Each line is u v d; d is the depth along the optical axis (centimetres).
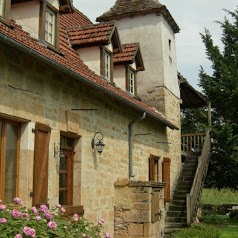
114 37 1141
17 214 452
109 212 966
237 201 2941
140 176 1198
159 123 1419
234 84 2111
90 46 1095
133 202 987
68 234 504
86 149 862
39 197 669
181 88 1902
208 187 2294
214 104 2202
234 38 2308
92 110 896
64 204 812
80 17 1424
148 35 1614
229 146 2036
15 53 640
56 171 747
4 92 611
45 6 809
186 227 1355
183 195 1560
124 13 1634
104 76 1090
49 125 728
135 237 973
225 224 1789
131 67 1321
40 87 707
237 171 2136
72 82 817
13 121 658
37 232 455
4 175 629
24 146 664
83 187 838
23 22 809
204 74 2250
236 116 2191
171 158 1580
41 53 629
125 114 1105
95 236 572
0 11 676
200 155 1703
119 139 1051
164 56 1600
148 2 1625
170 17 1672
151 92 1572
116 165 1020
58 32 869
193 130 2770
